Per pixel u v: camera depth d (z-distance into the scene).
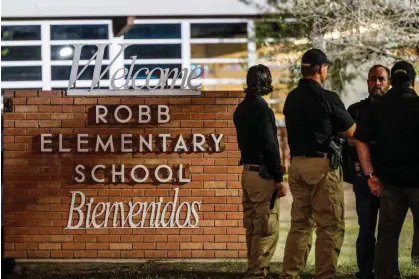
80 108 12.99
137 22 22.36
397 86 10.11
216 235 13.02
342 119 10.35
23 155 12.98
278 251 15.12
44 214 12.99
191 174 13.02
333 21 20.02
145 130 12.99
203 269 12.59
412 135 9.97
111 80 13.06
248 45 22.36
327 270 10.48
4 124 12.98
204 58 22.59
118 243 13.02
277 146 10.72
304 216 10.64
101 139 12.98
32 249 12.98
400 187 10.03
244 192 11.08
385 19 19.50
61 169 12.99
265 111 10.66
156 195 13.02
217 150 12.99
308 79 10.51
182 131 12.99
